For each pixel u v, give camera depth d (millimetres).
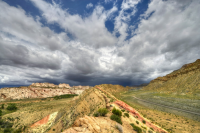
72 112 46375
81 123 12375
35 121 75938
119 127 13273
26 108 109688
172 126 45438
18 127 66250
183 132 38656
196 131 39719
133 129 16172
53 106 116875
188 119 57562
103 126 13016
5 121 70938
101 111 19234
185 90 122062
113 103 37250
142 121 26922
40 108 106250
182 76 177750
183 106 84125
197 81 121000
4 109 114000
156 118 58094
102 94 56000
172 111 78000
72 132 9906
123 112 27000
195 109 72125
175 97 113062
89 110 40938
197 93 99312
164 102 108062
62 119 49469
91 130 11102
